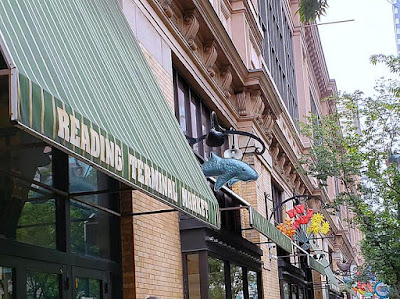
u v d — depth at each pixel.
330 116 23.83
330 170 22.80
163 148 8.25
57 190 7.81
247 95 18.73
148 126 8.12
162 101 10.02
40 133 4.71
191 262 12.03
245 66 17.97
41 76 5.22
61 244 7.89
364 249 21.67
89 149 5.46
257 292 17.64
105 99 6.84
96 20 8.48
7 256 6.68
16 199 7.12
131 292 9.41
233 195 13.66
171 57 12.94
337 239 47.75
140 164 6.63
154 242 10.47
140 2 11.38
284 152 24.12
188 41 14.05
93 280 8.70
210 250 12.43
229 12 19.95
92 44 7.57
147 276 9.95
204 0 13.95
